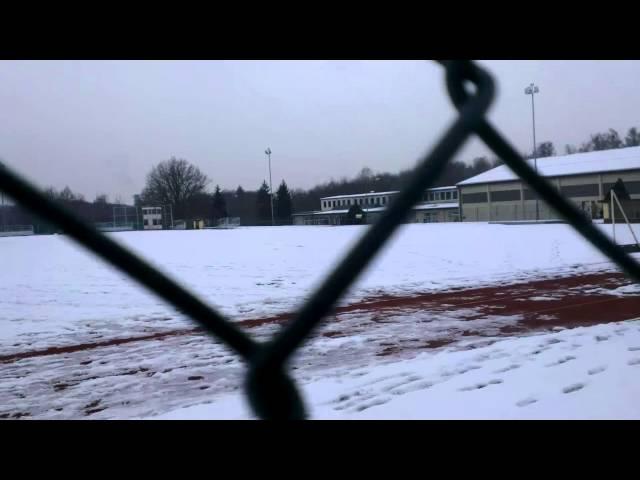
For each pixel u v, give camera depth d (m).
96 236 1.73
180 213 70.50
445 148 2.25
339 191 69.62
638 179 48.34
